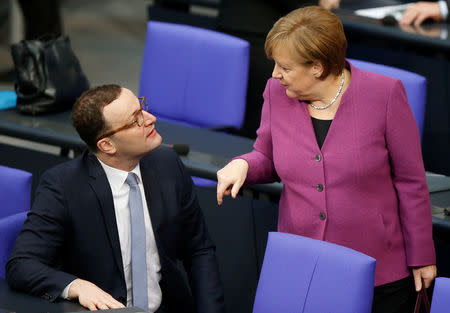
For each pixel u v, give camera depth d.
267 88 9.29
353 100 8.63
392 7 17.58
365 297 8.11
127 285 9.45
